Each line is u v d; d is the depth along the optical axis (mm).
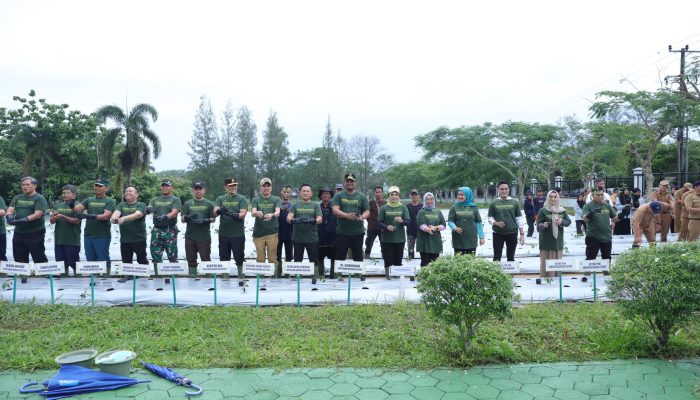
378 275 9820
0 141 36500
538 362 5016
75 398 4211
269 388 4414
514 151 35344
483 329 5824
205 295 7461
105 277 8867
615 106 24797
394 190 8844
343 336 5750
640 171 27422
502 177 38500
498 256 8922
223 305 7246
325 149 65875
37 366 4867
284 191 10031
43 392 4270
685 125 24625
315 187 64562
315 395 4277
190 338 5645
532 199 16531
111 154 33250
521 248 12766
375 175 73062
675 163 37750
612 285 5359
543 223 8898
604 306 6898
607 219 8703
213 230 18125
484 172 37406
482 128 36156
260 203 9141
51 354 5141
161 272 7172
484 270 4977
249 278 9031
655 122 25688
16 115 33844
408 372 4781
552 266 7258
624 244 13500
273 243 9102
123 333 5902
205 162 58000
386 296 7430
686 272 4828
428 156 38219
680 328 5652
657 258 5074
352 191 8812
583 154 33250
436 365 4914
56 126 34344
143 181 42875
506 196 8922
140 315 6598
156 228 8828
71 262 8961
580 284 8281
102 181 9109
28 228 8852
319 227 9477
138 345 5379
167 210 8898
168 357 5078
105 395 4266
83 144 34812
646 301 4961
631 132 28766
